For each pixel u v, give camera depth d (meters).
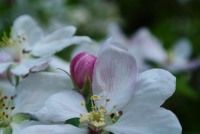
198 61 0.48
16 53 0.26
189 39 0.57
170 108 0.45
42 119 0.20
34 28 0.28
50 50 0.25
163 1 0.62
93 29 0.53
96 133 0.21
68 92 0.21
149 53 0.48
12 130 0.22
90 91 0.21
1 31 0.44
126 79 0.21
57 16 0.51
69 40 0.24
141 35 0.49
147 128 0.20
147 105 0.20
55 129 0.20
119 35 0.49
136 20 0.63
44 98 0.22
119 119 0.21
